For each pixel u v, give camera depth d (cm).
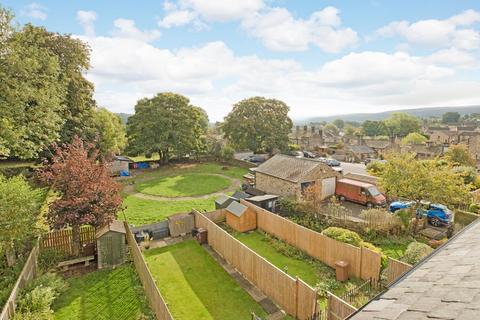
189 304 1156
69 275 1341
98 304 1129
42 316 997
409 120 11769
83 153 1470
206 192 2984
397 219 1762
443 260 564
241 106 5125
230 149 4784
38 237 1385
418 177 1731
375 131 12656
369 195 2402
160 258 1551
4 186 1221
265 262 1185
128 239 1600
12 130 1644
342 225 1834
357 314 439
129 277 1324
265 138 5081
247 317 1073
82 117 3048
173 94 4512
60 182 1372
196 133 4766
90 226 1549
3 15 1582
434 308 366
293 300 1053
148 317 1035
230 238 1445
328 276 1345
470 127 9694
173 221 1847
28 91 1664
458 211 1788
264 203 2161
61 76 2747
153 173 3994
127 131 4588
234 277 1348
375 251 1269
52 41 2789
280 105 5197
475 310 325
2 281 1159
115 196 1481
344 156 6219
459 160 3556
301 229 1587
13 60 1587
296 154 5809
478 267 470
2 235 1167
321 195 2550
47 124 1891
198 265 1467
